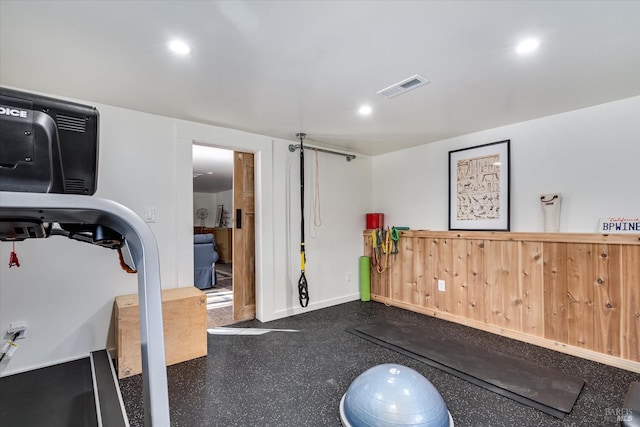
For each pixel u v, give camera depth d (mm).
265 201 3551
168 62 1908
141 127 2762
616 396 1932
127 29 1569
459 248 3422
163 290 2773
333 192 4234
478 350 2641
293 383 2137
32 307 2291
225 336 3033
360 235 4543
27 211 582
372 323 3381
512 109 2736
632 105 2465
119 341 2203
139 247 677
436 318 3580
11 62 1897
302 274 3648
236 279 3570
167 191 2875
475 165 3447
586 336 2523
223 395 1995
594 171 2646
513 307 2969
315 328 3246
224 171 6277
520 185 3096
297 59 1883
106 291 2559
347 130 3352
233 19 1496
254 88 2295
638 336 2285
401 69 2016
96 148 701
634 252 2318
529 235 2875
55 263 2373
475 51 1804
